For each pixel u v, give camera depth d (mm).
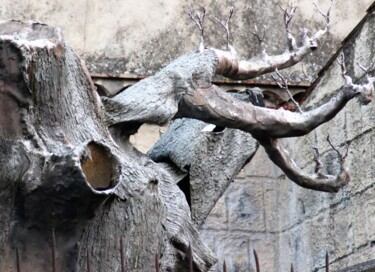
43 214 7055
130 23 13062
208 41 13141
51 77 7156
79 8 13031
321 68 12695
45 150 7051
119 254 7379
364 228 11648
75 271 7199
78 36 12961
